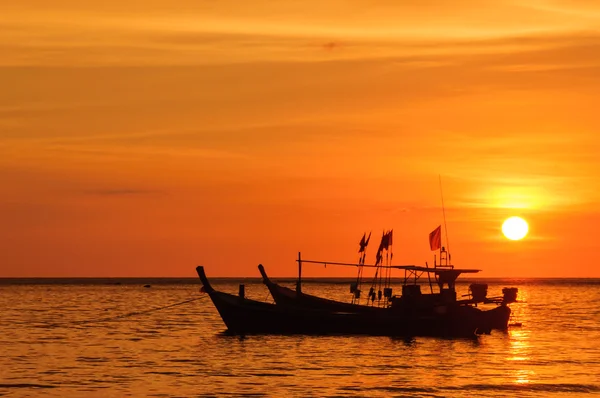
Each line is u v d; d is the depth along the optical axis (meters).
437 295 87.81
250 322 87.50
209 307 164.75
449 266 89.12
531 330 101.19
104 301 194.38
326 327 86.31
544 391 55.78
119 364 67.75
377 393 54.75
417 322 85.75
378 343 82.31
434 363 68.75
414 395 54.16
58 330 100.75
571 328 105.62
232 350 77.06
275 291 94.38
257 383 58.44
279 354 74.06
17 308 156.50
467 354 75.06
